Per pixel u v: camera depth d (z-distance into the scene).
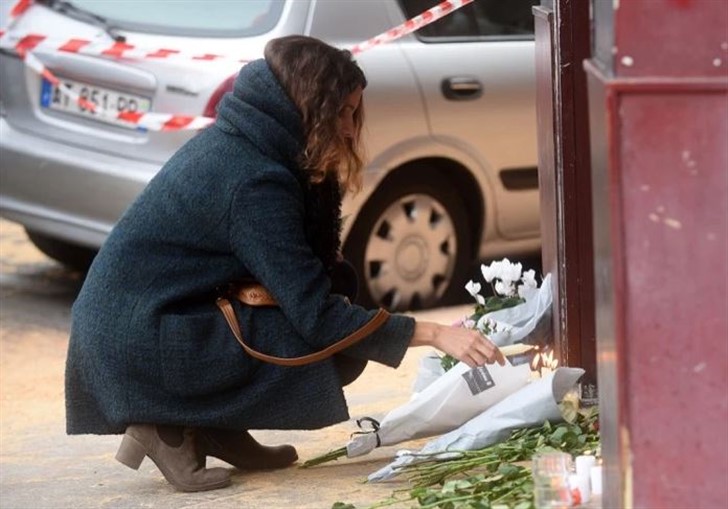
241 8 13.27
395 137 13.41
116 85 13.33
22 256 17.33
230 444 8.62
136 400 8.09
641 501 5.99
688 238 5.83
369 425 10.02
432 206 14.04
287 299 7.83
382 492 7.98
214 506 8.02
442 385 8.40
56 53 13.72
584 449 7.95
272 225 7.86
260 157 7.98
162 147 13.01
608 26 5.89
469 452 8.06
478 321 9.38
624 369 5.92
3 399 12.23
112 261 8.12
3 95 14.16
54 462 9.90
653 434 5.95
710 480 5.96
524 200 14.64
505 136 14.28
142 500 8.32
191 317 8.02
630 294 5.87
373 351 7.98
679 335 5.89
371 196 13.51
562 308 9.10
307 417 8.13
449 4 11.81
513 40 14.41
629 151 5.79
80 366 8.29
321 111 7.88
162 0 13.64
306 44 8.02
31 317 14.77
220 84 12.67
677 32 5.75
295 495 8.10
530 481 7.36
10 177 14.05
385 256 13.79
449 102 13.77
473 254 14.59
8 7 14.22
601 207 6.09
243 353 8.03
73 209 13.66
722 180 5.79
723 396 5.91
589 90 6.25
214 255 8.09
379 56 13.32
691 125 5.77
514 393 8.38
